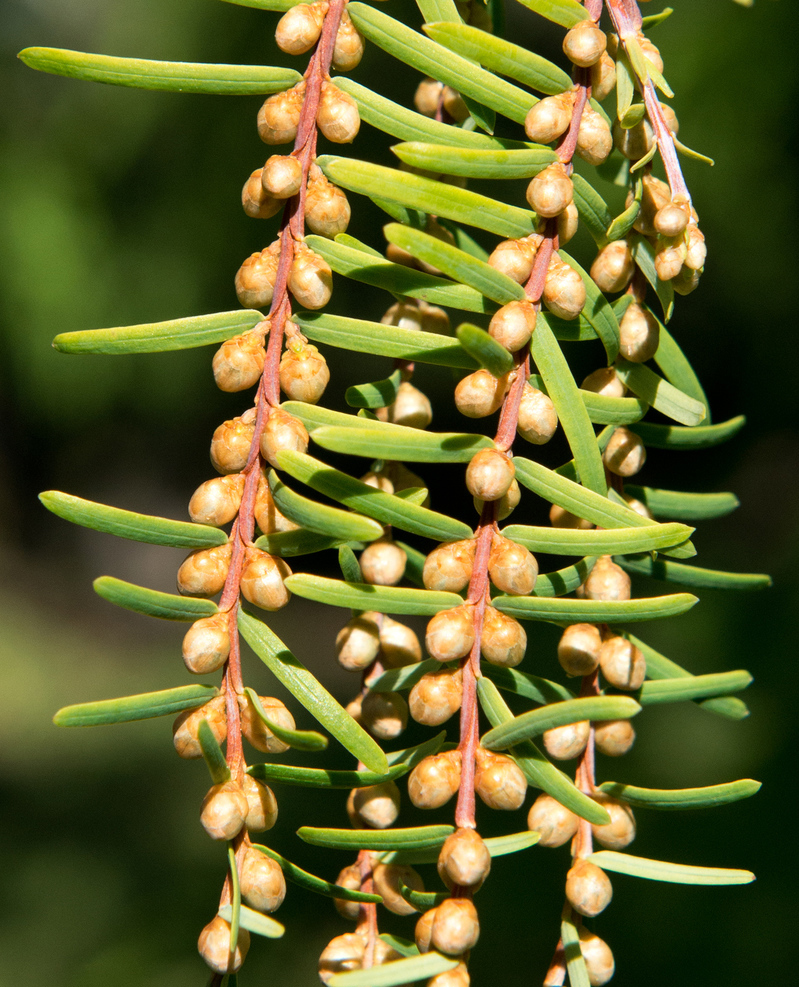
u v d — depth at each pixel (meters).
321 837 0.31
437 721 0.31
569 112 0.32
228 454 0.31
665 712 1.10
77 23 1.92
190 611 0.31
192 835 1.44
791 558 1.01
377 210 1.31
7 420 2.95
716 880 0.31
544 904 0.95
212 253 1.88
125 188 1.89
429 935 0.30
